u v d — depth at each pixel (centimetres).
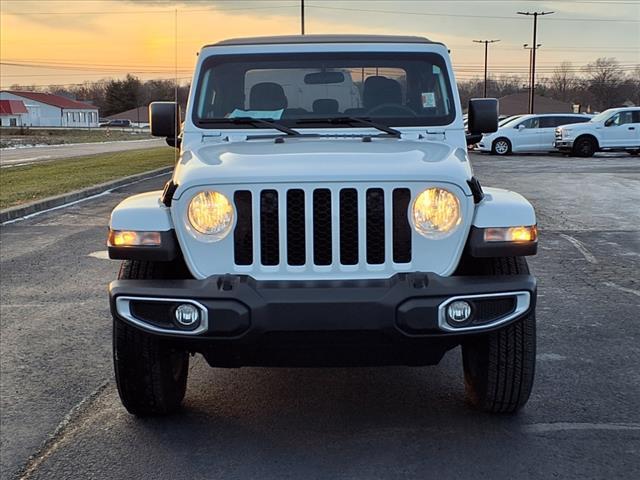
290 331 342
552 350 534
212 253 360
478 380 419
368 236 358
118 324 389
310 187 353
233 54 502
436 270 361
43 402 450
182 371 441
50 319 631
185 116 495
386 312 340
